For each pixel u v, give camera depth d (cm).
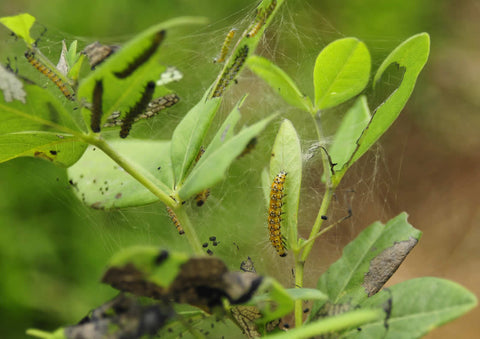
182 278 35
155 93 37
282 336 35
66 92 40
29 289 69
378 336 36
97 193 40
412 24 114
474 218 114
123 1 89
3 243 70
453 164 126
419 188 123
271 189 39
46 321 70
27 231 72
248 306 37
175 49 79
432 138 130
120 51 35
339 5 106
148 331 35
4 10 81
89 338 35
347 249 39
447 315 35
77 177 40
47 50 48
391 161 125
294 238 39
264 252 62
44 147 38
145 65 36
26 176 74
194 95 77
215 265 35
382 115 38
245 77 89
